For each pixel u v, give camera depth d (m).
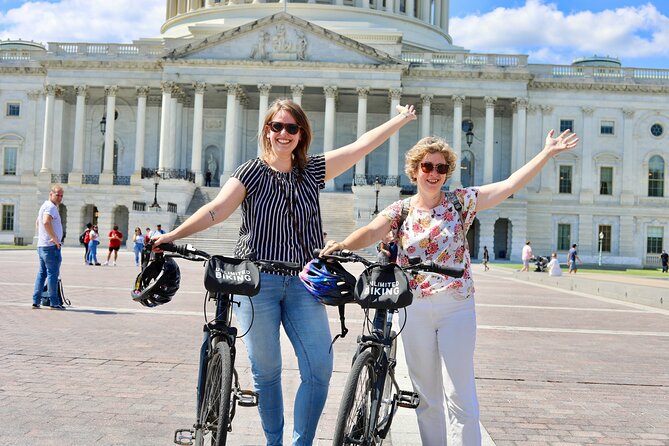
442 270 6.34
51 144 81.44
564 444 7.93
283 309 6.50
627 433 8.38
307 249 6.65
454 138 78.88
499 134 85.06
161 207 70.12
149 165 84.62
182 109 84.56
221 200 6.39
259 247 6.53
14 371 10.58
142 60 79.38
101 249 68.62
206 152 85.81
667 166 82.56
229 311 6.62
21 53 85.94
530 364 12.70
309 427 6.33
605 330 17.95
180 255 6.23
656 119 82.75
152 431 7.83
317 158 6.94
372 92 78.38
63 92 82.31
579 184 82.69
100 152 85.69
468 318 6.84
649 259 82.44
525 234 78.94
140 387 9.84
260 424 8.31
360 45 75.88
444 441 7.07
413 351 6.93
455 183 78.25
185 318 17.20
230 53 77.25
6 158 85.12
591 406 9.69
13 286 24.61
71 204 79.75
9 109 85.25
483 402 9.79
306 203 6.66
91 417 8.30
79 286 26.02
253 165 6.61
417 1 107.00
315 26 76.19
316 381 6.36
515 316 20.67
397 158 77.94
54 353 12.08
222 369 5.66
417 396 7.13
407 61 80.50
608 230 82.62
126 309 18.83
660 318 21.38
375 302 5.93
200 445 5.82
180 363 11.56
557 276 39.56
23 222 84.38
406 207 7.26
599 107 82.50
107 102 80.38
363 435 5.80
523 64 79.00
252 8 97.31
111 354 12.16
